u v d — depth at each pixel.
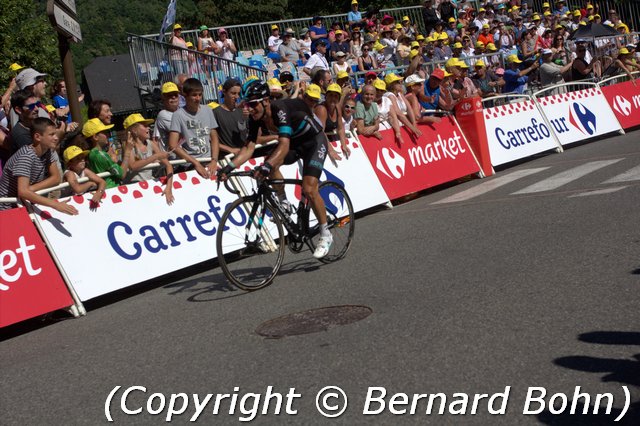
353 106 10.33
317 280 6.16
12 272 6.33
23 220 6.56
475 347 3.99
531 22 21.44
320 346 4.36
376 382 3.69
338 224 6.92
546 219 7.25
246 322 5.18
